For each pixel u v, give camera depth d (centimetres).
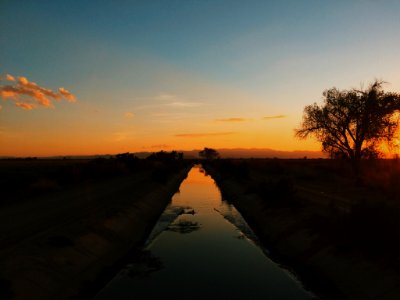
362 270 1224
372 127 3703
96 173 5484
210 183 6141
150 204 3209
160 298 1241
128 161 7412
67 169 4528
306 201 2456
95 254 1593
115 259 1664
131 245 1953
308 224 1845
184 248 1923
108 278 1448
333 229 1584
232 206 3444
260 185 3164
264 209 2595
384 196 2686
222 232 2300
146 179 5119
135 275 1487
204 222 2639
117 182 4591
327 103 3991
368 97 3719
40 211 2205
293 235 1839
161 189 4344
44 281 1183
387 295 1045
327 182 4112
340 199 2556
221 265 1620
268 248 1902
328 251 1465
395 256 1205
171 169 6988
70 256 1434
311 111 4081
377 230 1276
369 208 1357
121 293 1288
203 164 15012
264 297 1243
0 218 1953
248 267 1588
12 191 3212
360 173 3850
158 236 2202
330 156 4138
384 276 1130
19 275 1132
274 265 1611
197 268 1576
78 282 1307
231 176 5800
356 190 3167
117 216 2253
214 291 1305
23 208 2325
